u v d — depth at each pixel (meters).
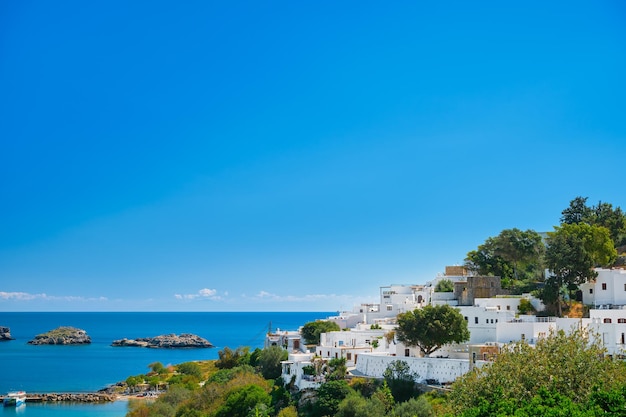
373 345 166.88
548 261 162.62
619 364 90.25
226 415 158.62
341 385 137.12
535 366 89.50
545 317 151.12
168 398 195.75
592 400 77.69
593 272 159.25
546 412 74.81
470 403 90.50
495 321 148.50
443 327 140.62
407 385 132.12
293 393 154.62
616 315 139.00
